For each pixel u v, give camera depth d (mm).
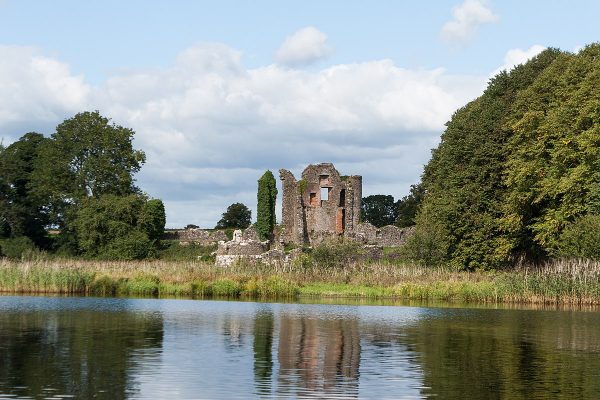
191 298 65062
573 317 49875
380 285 70500
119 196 110562
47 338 37375
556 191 71062
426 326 44125
